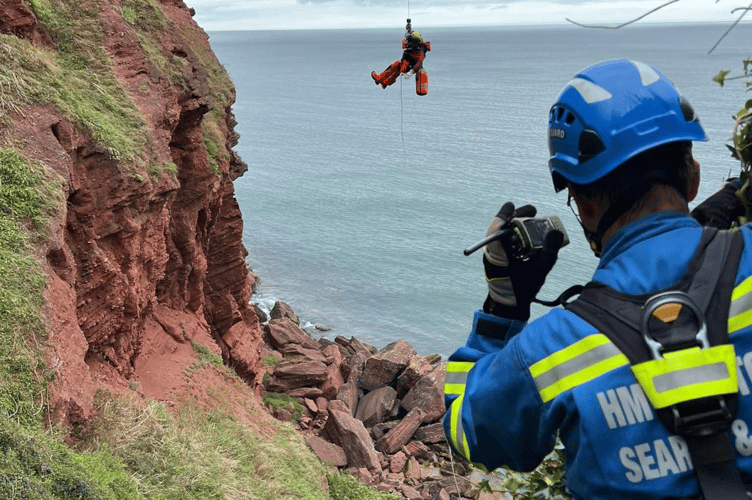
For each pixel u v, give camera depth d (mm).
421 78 15156
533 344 1692
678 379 1462
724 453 1438
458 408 1928
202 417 12531
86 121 10078
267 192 100312
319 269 62688
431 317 52438
